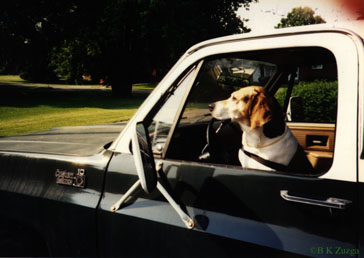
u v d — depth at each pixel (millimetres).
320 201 1078
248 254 1183
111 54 23297
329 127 2424
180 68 1509
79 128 2693
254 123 1679
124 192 1508
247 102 1704
